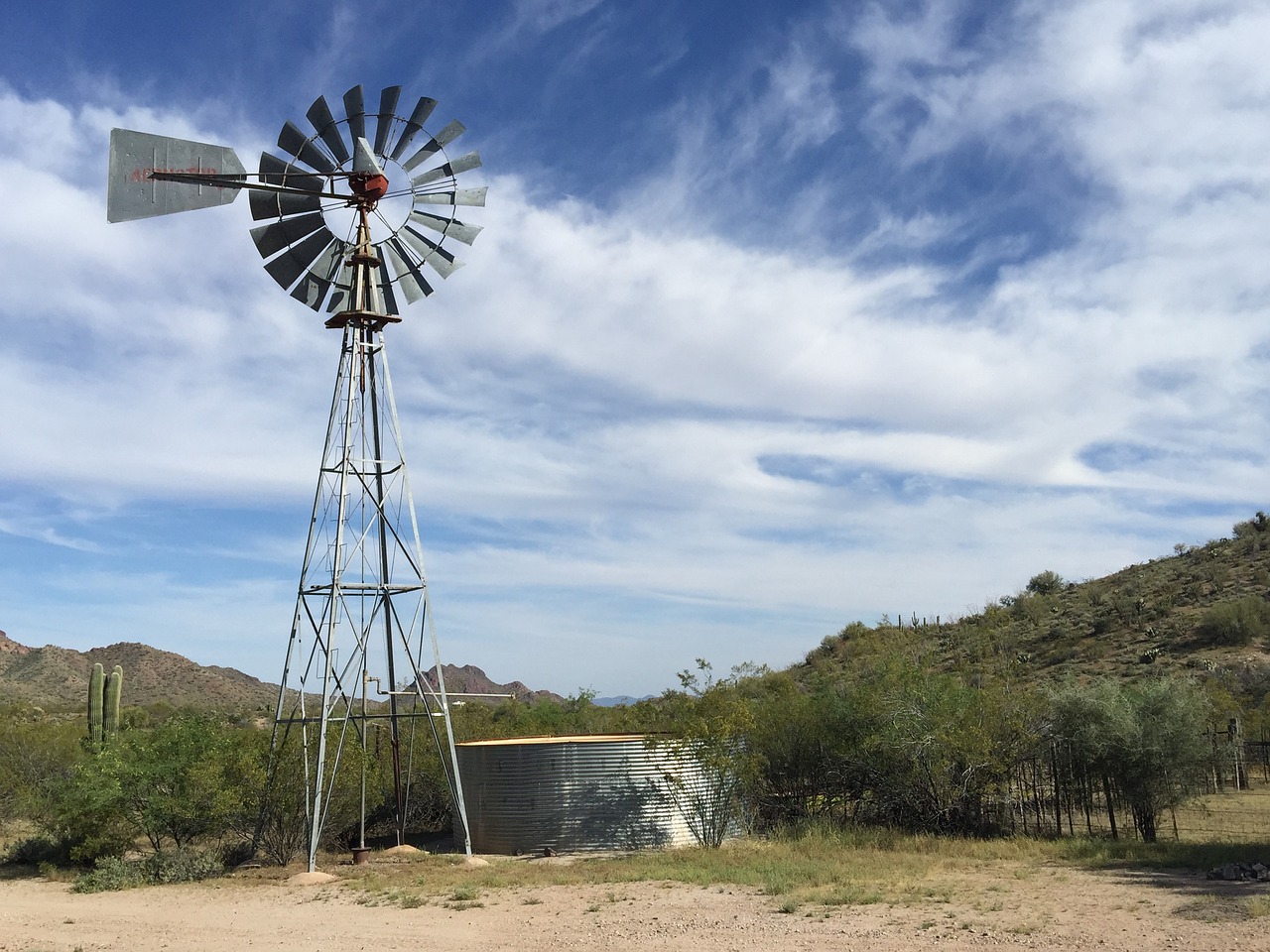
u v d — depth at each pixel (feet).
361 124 78.13
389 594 77.82
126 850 80.53
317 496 74.79
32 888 69.00
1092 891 49.93
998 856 64.49
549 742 80.53
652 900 52.80
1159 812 72.95
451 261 80.94
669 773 78.64
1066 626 190.90
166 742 79.20
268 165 75.20
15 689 355.56
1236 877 51.31
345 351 77.10
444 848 82.12
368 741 97.35
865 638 216.95
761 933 43.16
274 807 73.92
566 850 76.28
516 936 45.39
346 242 78.64
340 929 48.91
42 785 96.48
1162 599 189.67
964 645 194.90
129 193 69.87
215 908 57.11
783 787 86.74
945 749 75.41
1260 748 103.55
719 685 79.46
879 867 60.29
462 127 81.66
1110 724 71.20
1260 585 182.70
